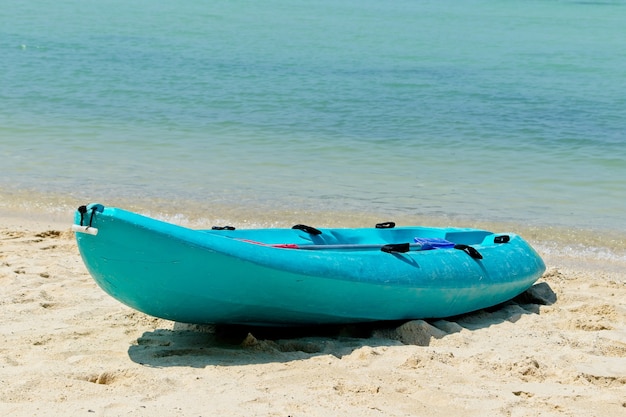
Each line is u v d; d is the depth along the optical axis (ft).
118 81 73.51
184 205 36.40
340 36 115.55
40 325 20.02
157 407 14.99
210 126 56.13
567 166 46.37
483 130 56.65
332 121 59.00
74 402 15.07
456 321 22.58
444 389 16.76
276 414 14.94
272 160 46.42
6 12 133.08
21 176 40.78
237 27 122.93
